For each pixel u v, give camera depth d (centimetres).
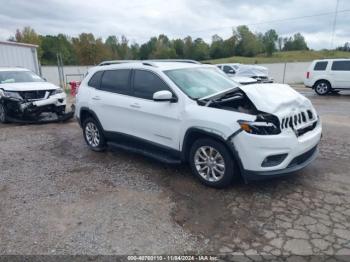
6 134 782
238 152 374
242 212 354
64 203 390
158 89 466
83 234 322
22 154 601
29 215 364
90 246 303
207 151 415
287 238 304
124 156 568
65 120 927
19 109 866
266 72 2000
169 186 429
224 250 291
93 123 596
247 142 364
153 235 317
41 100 880
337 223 326
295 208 358
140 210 367
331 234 307
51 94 909
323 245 292
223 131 379
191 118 411
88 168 511
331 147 578
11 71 1012
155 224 337
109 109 542
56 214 364
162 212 361
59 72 2297
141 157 557
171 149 454
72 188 434
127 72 523
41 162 550
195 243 302
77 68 2753
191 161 433
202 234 316
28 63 1823
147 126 479
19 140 713
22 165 537
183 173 473
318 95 1531
